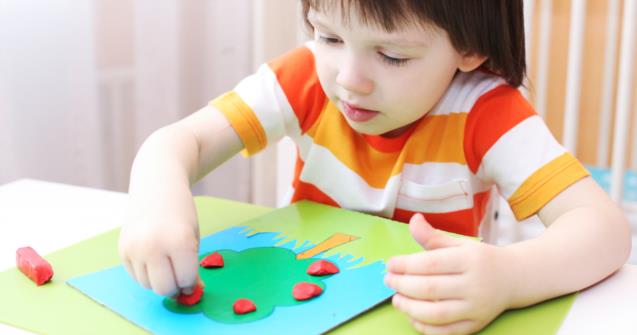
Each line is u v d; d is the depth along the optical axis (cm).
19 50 149
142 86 176
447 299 72
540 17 160
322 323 73
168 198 81
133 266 76
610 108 168
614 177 141
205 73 198
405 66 87
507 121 96
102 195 103
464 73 100
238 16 198
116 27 172
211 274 81
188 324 73
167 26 179
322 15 86
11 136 149
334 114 103
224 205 100
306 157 108
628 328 73
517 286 75
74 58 157
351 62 87
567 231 82
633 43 132
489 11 91
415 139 100
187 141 94
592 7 164
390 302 77
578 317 75
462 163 99
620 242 83
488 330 73
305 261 83
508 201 95
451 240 77
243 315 74
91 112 162
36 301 76
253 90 103
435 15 85
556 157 92
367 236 89
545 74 160
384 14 83
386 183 101
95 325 73
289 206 98
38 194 103
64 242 90
